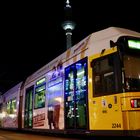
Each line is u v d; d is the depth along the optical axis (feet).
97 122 28.89
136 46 28.63
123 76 27.09
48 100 41.60
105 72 29.01
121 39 28.25
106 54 29.22
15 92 64.13
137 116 25.63
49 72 42.68
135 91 26.55
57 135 46.09
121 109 26.50
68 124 34.55
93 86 30.19
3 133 59.77
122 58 27.61
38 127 44.93
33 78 50.96
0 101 83.66
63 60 38.09
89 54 31.50
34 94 48.93
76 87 33.50
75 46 35.88
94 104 29.68
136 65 27.99
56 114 38.14
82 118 31.48
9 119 67.62
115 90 27.45
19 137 43.75
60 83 37.93
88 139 34.99
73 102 33.81
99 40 30.91
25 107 53.78
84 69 32.01
